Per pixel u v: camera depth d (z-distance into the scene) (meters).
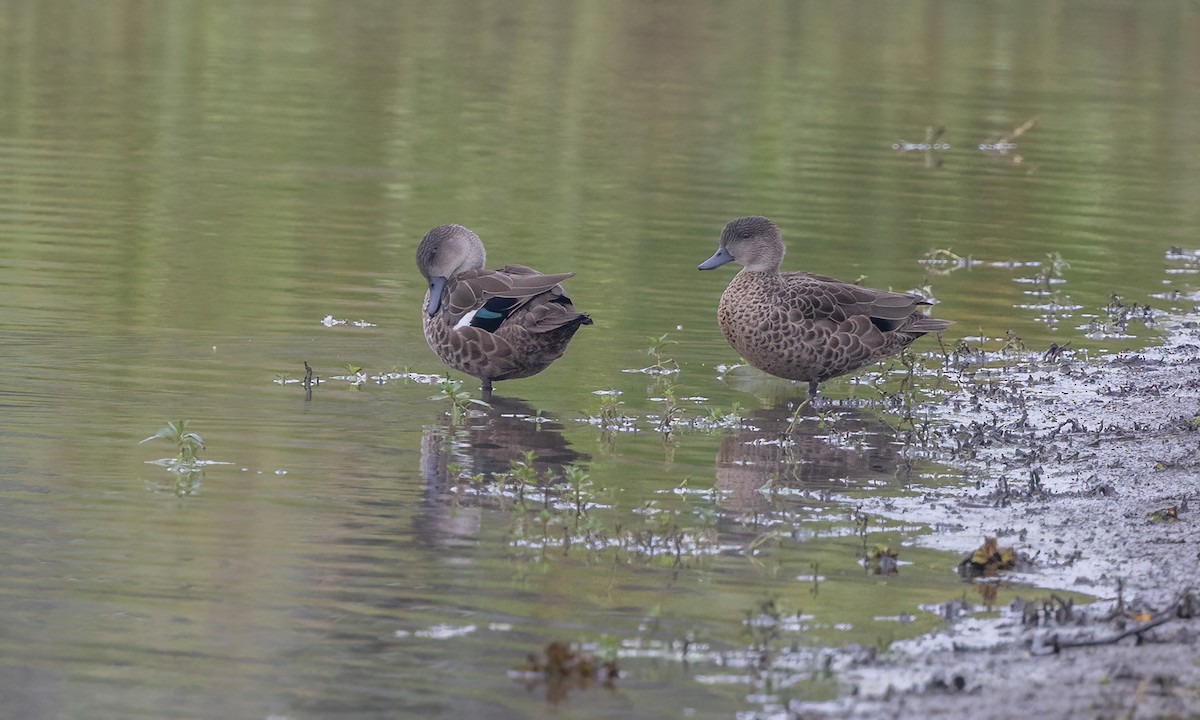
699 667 8.59
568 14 42.84
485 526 10.91
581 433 13.34
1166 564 10.20
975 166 27.05
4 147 24.91
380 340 16.05
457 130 28.22
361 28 39.62
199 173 23.77
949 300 18.59
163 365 14.72
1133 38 42.16
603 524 11.05
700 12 43.72
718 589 9.84
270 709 8.03
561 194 23.36
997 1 46.25
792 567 10.27
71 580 9.67
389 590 9.68
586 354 15.91
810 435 13.50
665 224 21.69
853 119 30.89
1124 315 18.09
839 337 14.84
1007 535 10.91
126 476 11.66
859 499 11.76
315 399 13.96
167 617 9.16
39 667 8.46
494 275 14.55
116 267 18.25
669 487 11.98
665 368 15.59
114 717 7.91
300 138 26.84
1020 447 13.20
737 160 26.59
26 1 40.53
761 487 12.02
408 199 22.64
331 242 20.02
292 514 11.01
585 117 29.95
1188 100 34.34
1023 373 15.73
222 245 19.59
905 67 37.00
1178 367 15.95
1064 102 33.56
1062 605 9.27
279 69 33.59
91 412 13.21
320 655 8.70
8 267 17.95
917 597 9.73
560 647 8.52
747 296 15.02
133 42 36.09
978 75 36.31
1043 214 23.67
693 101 31.98
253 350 15.41
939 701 7.93
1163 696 7.80
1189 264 20.94
